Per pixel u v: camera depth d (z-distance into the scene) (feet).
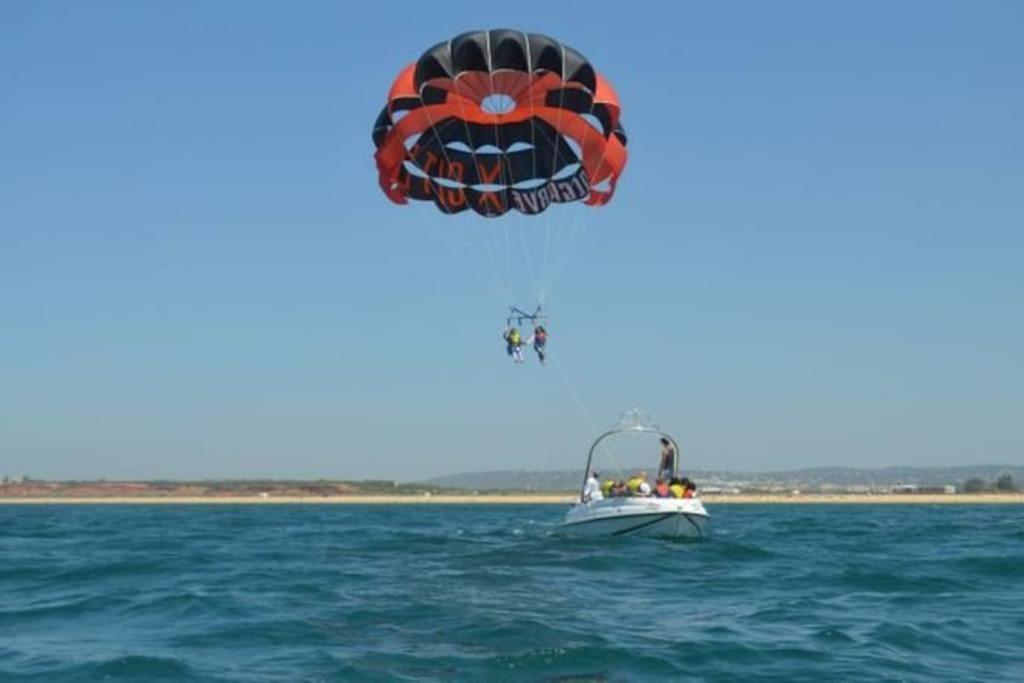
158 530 159.22
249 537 135.74
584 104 92.27
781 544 114.62
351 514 252.21
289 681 43.52
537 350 93.66
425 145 98.48
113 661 47.47
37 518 225.56
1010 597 68.74
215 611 61.62
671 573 81.66
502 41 87.97
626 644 50.67
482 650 49.32
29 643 53.21
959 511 274.16
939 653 50.16
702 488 518.78
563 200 100.22
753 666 46.73
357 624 56.39
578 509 112.98
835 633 54.54
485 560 91.61
